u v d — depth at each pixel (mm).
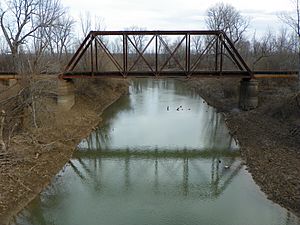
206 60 63875
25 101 21203
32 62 26562
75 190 16609
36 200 15055
